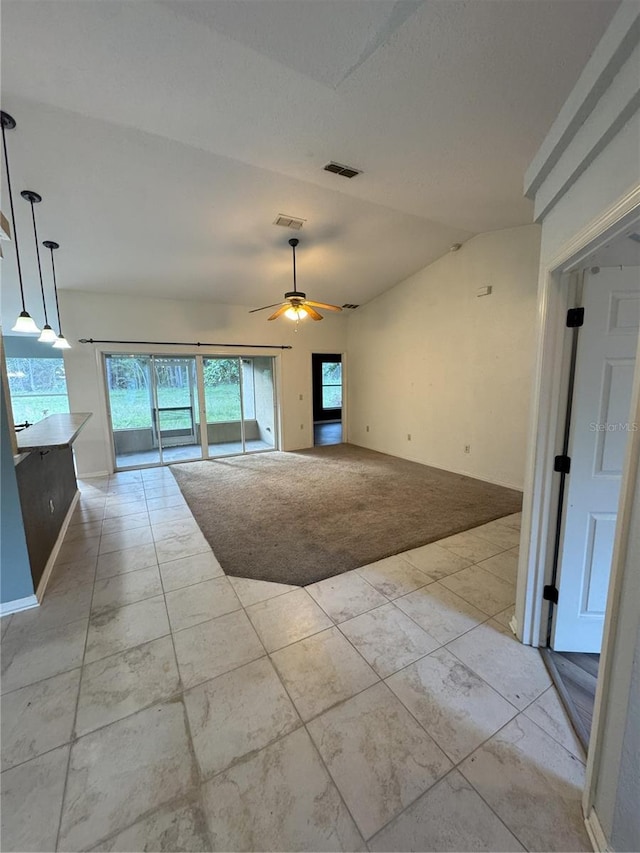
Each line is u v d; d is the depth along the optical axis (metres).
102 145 2.56
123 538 3.20
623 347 1.60
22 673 1.72
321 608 2.19
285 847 1.08
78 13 1.44
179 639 1.94
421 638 1.94
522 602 1.91
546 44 1.47
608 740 1.05
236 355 6.40
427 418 5.69
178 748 1.37
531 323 4.16
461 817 1.15
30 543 2.31
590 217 1.25
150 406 5.86
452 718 1.48
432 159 2.49
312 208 3.59
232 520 3.58
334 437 8.45
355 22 1.42
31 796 1.21
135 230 3.73
